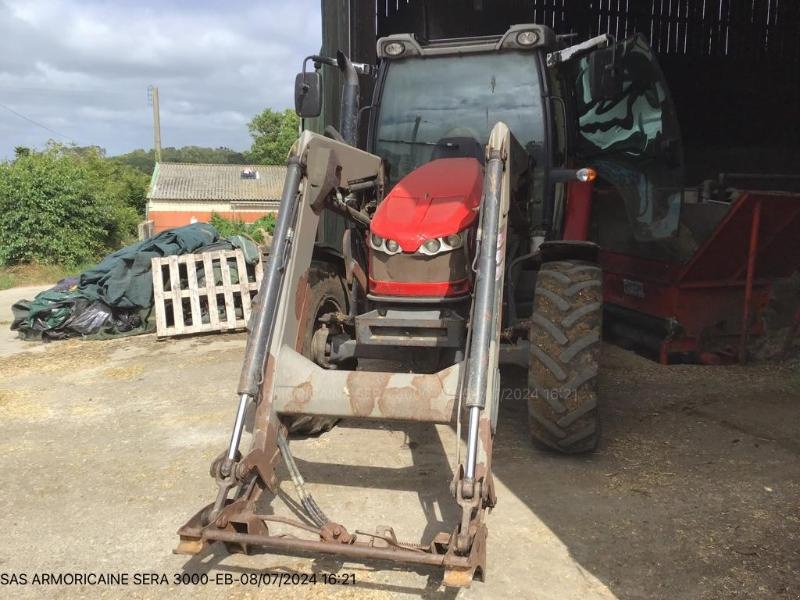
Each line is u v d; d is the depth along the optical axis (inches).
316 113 164.9
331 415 111.3
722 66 405.7
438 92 182.2
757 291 218.1
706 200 240.7
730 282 211.9
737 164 399.5
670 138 179.8
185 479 140.3
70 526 123.0
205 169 1667.1
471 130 179.0
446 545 89.1
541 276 141.8
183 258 279.9
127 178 1369.3
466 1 352.5
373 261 134.8
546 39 174.6
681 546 111.1
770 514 120.6
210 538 94.0
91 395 201.2
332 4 320.2
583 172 165.2
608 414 170.6
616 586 101.3
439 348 138.8
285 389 113.0
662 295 215.9
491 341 105.7
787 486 131.2
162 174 1610.5
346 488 134.0
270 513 124.6
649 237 193.5
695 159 395.9
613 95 157.9
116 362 239.0
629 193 198.7
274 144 2068.2
